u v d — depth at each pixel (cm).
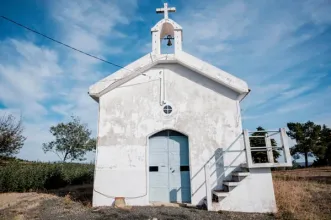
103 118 923
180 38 1009
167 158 901
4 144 1686
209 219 653
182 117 911
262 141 1428
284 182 1165
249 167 755
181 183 873
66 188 1514
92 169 2047
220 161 856
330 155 3366
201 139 883
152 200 863
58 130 2897
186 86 945
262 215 699
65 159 2872
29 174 1393
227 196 746
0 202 977
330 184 1195
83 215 710
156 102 934
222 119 898
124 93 948
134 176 859
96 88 929
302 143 3578
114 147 892
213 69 919
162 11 1066
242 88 885
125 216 680
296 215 682
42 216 717
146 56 957
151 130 907
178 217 666
